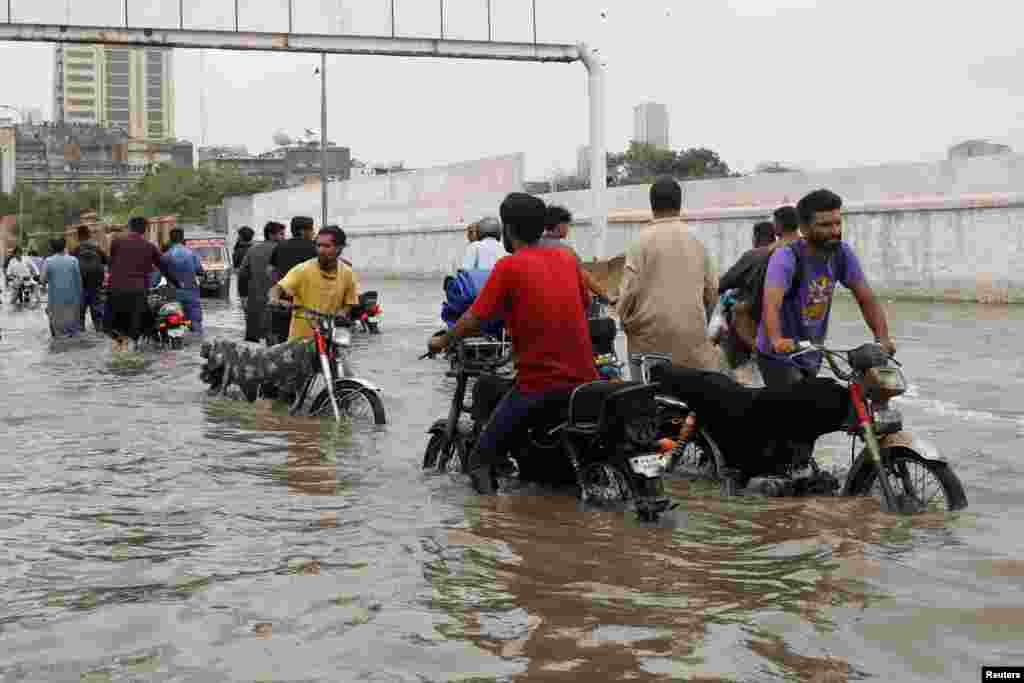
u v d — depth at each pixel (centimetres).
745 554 472
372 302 1841
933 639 365
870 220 2827
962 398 950
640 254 695
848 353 577
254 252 1350
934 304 2461
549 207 876
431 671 343
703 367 694
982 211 2541
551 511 563
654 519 536
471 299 852
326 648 363
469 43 2183
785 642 364
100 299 1900
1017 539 488
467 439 651
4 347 1592
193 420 882
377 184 5538
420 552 480
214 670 346
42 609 407
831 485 606
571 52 2219
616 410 555
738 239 3184
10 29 1995
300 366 921
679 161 7462
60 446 758
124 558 475
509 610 399
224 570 455
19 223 12781
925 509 553
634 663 347
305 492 610
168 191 13250
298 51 2122
